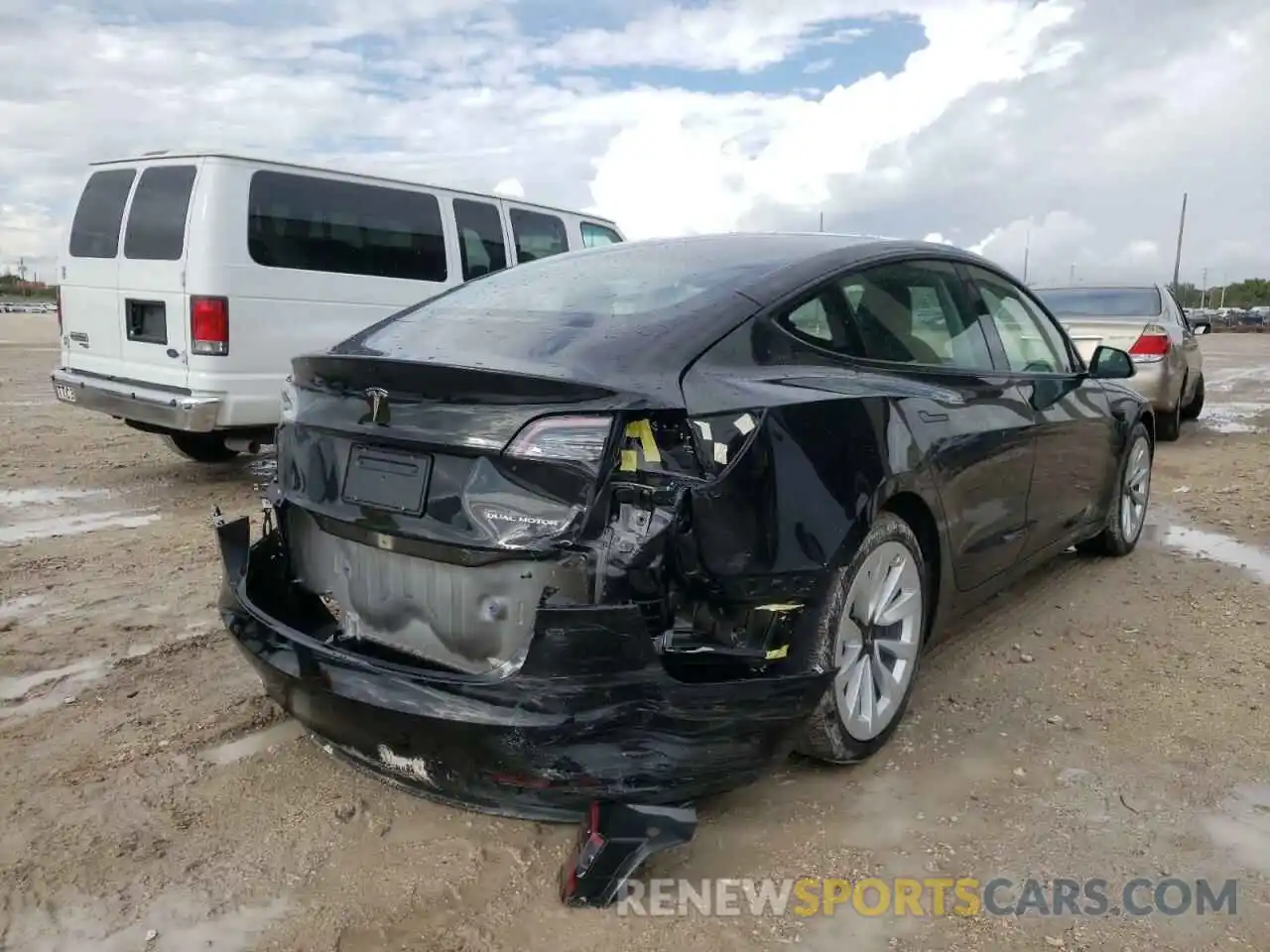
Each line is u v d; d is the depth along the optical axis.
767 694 2.64
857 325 3.43
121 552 5.55
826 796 3.10
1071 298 10.50
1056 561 5.62
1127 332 9.53
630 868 2.54
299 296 7.02
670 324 2.92
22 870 2.67
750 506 2.67
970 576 3.80
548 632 2.42
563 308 3.21
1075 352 4.99
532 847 2.82
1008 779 3.21
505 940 2.44
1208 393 15.35
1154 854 2.81
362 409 2.80
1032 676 4.03
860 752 3.20
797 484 2.77
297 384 3.13
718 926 2.50
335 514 2.88
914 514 3.40
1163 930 2.49
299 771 3.21
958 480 3.53
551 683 2.43
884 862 2.77
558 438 2.50
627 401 2.53
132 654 4.14
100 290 7.21
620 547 2.51
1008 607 4.86
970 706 3.75
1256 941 2.46
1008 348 4.34
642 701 2.48
